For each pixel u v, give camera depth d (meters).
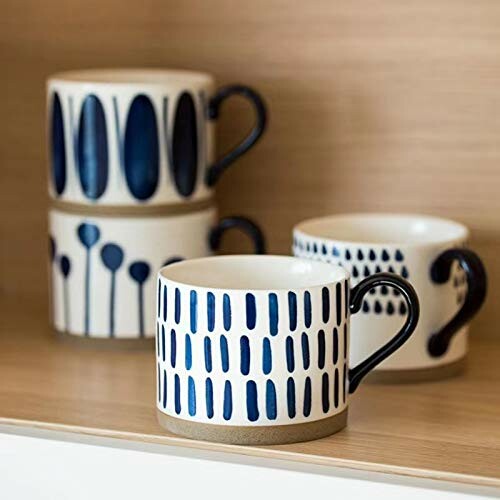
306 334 0.72
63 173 0.92
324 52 0.97
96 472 0.75
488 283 0.96
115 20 1.02
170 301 0.73
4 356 0.91
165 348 0.74
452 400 0.82
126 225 0.91
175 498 0.73
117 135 0.90
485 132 0.94
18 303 1.07
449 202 0.96
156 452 0.73
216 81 1.00
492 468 0.69
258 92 0.99
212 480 0.72
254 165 1.00
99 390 0.83
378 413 0.79
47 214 1.07
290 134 0.99
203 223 0.93
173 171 0.91
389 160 0.97
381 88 0.96
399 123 0.96
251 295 0.71
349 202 0.99
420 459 0.71
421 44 0.95
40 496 0.76
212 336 0.72
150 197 0.90
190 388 0.73
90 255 0.92
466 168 0.95
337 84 0.97
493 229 0.95
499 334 0.96
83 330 0.93
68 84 0.90
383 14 0.95
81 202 0.91
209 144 0.94
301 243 0.86
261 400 0.72
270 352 0.71
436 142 0.96
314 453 0.71
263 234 0.97
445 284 0.84
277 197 1.00
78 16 1.03
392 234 0.92
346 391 0.76
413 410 0.80
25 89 1.05
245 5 0.98
